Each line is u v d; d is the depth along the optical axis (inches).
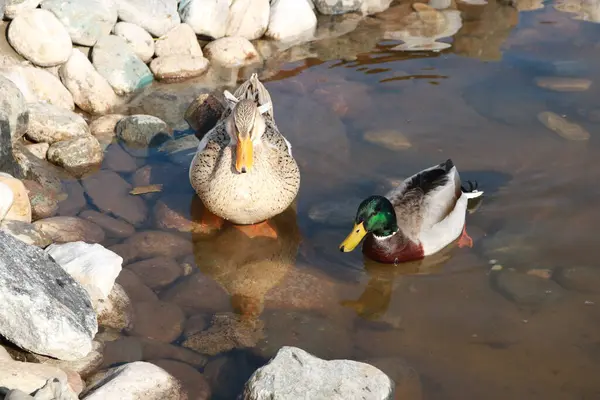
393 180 101.6
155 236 94.9
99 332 85.6
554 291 90.7
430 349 86.2
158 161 104.0
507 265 93.4
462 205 97.5
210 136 98.2
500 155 104.1
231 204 94.2
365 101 112.4
